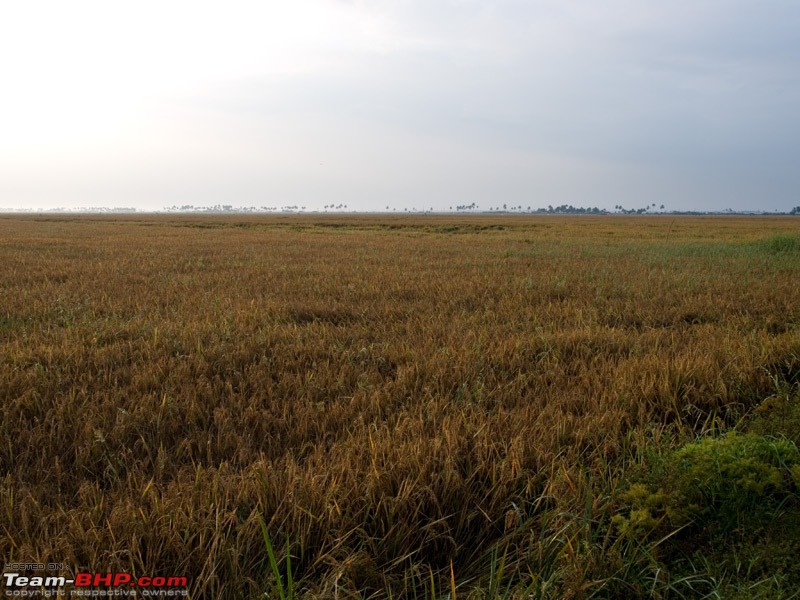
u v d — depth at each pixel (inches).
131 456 112.0
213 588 73.3
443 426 117.7
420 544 87.7
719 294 339.0
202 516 85.9
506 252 692.1
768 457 101.1
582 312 277.9
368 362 184.4
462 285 375.6
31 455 112.8
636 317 271.9
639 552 85.8
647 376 159.2
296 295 342.3
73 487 100.5
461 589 81.9
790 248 721.6
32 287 365.7
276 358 186.4
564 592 76.4
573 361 185.0
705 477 94.6
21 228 1612.9
